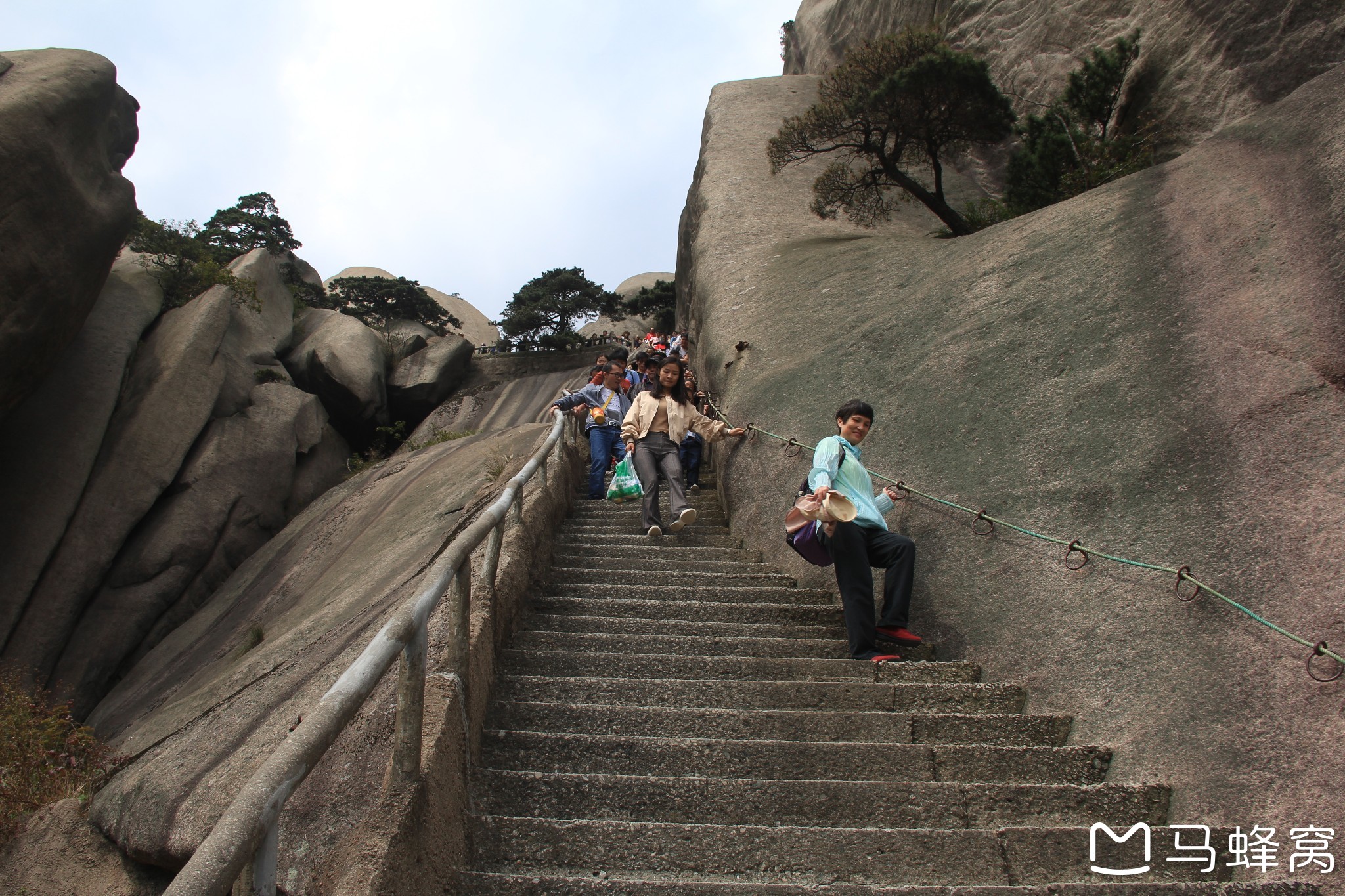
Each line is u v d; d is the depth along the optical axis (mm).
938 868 2916
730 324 10953
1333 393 3873
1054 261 6238
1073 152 11281
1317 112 5227
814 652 4770
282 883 2543
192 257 23969
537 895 2629
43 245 14977
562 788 3230
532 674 4312
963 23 17781
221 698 6242
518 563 4965
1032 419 5168
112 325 20312
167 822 3363
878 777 3545
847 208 15234
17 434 17750
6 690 7074
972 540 5004
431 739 2816
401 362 33438
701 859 2914
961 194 17828
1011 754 3590
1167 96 11305
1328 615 3227
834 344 8008
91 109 16266
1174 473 4164
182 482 19359
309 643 6367
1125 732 3650
